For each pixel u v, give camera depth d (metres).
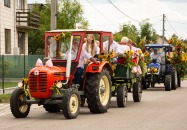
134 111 14.41
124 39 16.86
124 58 15.77
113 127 11.02
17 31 35.47
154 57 25.84
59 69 13.06
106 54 14.51
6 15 33.53
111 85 14.54
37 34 50.69
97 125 11.37
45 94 12.59
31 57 28.39
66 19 48.69
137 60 16.92
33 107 15.84
